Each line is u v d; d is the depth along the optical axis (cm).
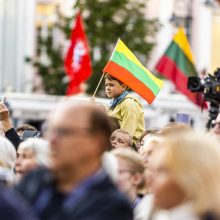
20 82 5791
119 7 5156
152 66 5769
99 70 4909
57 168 866
